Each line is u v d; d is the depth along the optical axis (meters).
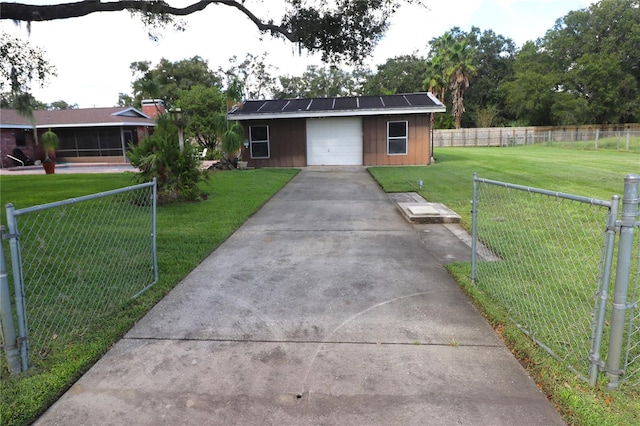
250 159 17.38
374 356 2.79
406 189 10.20
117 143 23.17
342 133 17.14
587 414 2.14
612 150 24.41
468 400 2.32
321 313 3.47
